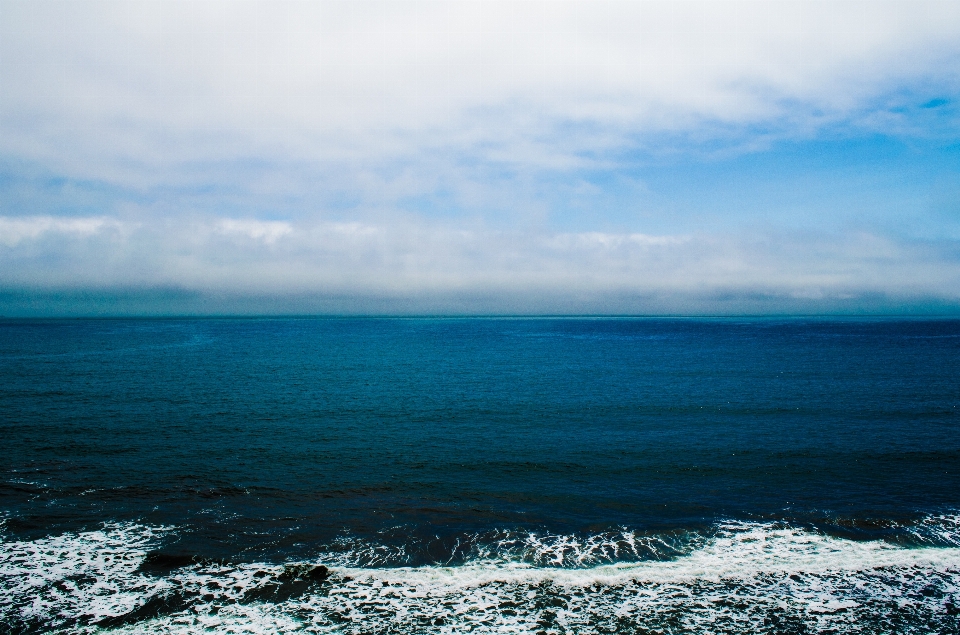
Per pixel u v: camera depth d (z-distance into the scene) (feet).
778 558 42.45
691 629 34.12
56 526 46.80
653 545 44.68
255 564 41.16
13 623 33.94
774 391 116.78
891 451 69.77
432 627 34.14
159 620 34.55
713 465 64.90
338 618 34.96
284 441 75.41
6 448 69.15
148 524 47.65
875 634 33.65
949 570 40.57
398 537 45.93
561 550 43.83
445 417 91.50
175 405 99.35
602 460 67.10
